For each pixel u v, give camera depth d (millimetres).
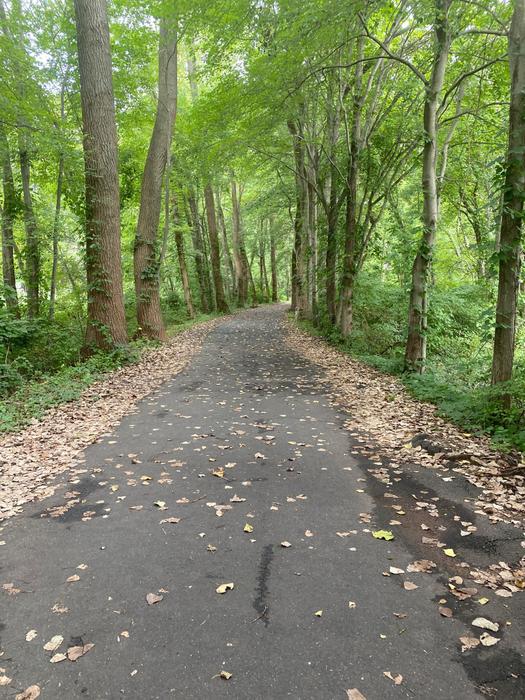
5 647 2617
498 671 2389
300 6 7430
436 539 3680
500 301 6648
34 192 17906
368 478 4906
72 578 3240
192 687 2320
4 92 11664
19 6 13398
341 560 3404
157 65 17766
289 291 64250
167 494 4590
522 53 6094
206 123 12359
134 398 8609
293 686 2312
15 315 13641
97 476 5082
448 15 8531
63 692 2312
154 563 3408
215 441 6152
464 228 21219
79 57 11758
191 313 26406
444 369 11859
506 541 3619
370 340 16094
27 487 4824
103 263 12000
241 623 2762
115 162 12164
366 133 13609
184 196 25562
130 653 2551
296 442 6082
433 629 2691
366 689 2287
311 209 18594
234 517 4090
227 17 8500
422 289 10055
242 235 38438
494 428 6074
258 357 13227
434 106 9180
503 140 13266
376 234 16391
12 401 8312
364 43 12555
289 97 10195
